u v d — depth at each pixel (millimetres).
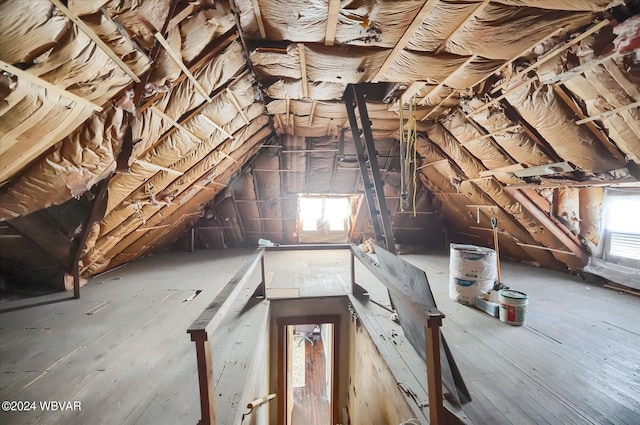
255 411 2271
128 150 2111
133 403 1668
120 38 1300
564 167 2934
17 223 3062
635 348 2289
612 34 1714
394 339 2441
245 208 6078
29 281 3678
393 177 5547
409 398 1686
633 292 3533
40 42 1094
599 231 3832
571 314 2969
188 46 1701
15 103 1244
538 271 4680
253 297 3518
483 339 2439
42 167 1812
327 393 6086
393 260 2207
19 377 1923
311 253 6246
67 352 2250
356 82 2717
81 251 3377
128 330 2643
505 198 4039
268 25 1913
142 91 1721
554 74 2133
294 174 5465
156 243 5602
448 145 3934
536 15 1729
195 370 2010
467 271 3264
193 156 3070
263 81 2709
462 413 1567
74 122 1609
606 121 2264
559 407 1621
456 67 2359
